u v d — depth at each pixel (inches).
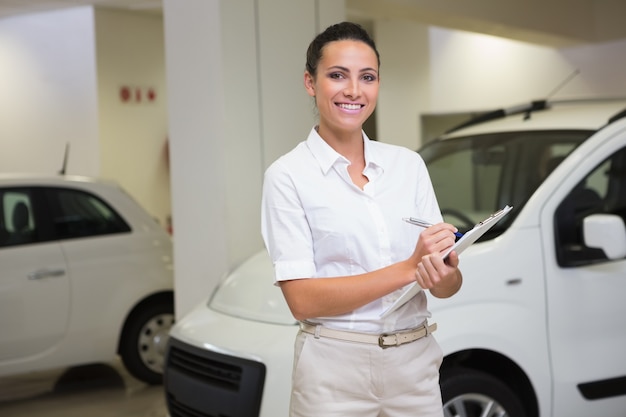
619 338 137.6
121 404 208.5
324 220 80.7
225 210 193.8
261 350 127.2
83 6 370.0
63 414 202.5
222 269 195.3
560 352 133.2
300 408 83.0
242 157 196.5
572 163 140.6
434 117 434.0
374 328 81.6
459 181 175.3
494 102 405.7
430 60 426.3
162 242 222.5
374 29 445.7
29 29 390.9
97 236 214.4
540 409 132.2
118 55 379.9
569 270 134.9
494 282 129.6
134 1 355.6
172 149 201.6
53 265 206.2
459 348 125.2
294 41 207.9
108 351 212.7
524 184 165.5
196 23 195.0
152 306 219.8
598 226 131.0
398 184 83.5
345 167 81.7
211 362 134.5
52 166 390.9
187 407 139.6
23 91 397.4
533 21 328.2
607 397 137.1
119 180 382.3
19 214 208.2
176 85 199.6
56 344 206.4
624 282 137.9
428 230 76.4
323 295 78.6
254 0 198.4
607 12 364.2
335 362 81.6
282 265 80.4
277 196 81.6
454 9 284.8
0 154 408.8
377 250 81.3
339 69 80.5
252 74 198.4
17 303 201.5
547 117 176.6
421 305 84.9
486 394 130.6
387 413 83.7
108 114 376.5
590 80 373.4
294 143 207.9
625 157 145.9
